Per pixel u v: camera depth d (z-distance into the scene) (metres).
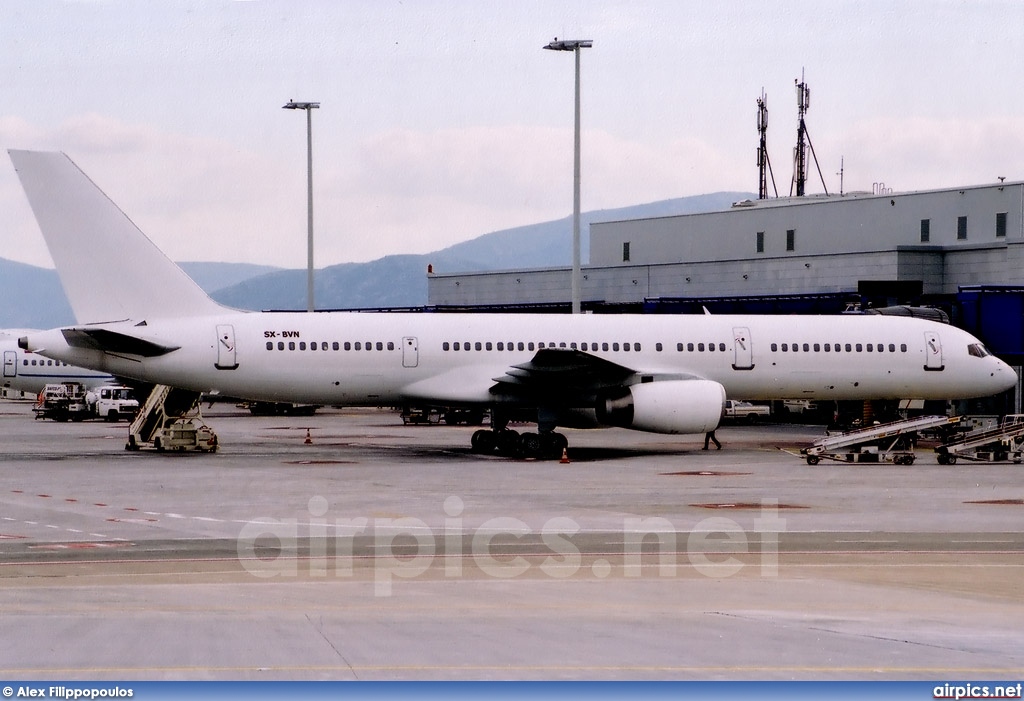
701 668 23.92
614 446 89.75
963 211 123.81
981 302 104.19
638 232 155.75
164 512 50.22
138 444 85.31
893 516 50.38
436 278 166.62
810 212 137.00
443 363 78.19
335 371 76.56
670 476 66.38
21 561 38.16
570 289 149.38
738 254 144.38
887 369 85.50
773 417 127.06
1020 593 33.69
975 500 56.25
